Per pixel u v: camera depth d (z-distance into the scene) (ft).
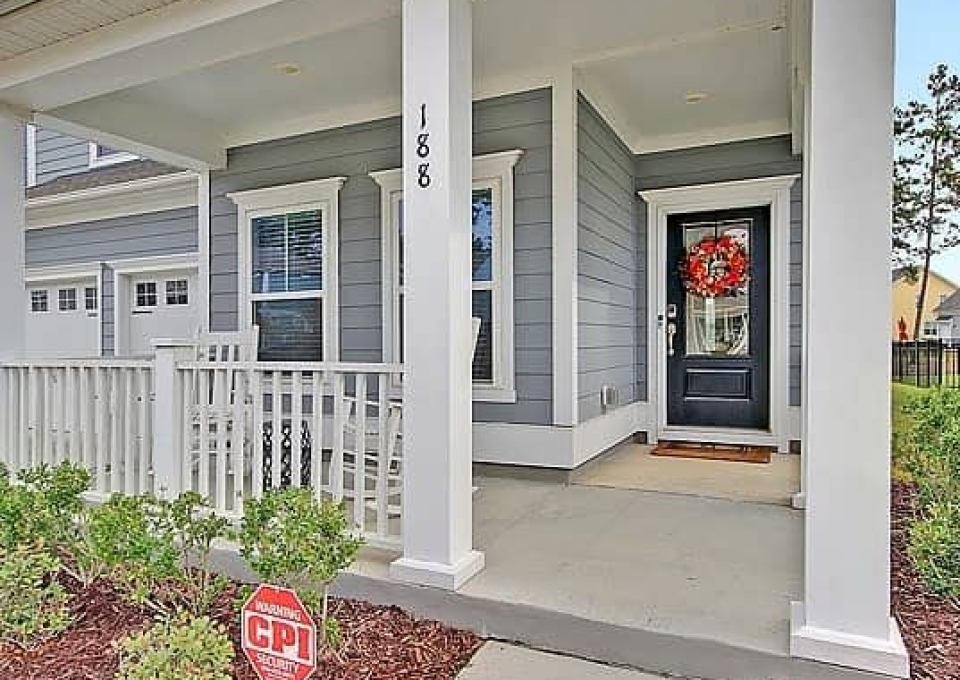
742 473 16.05
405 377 9.35
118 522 8.31
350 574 9.43
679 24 13.26
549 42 14.05
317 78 16.29
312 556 7.67
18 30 12.38
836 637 6.84
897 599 8.66
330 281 18.89
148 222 25.88
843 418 6.88
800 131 16.15
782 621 7.73
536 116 15.52
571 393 15.19
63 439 13.55
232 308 20.70
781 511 12.54
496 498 13.64
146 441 12.25
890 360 6.75
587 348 16.25
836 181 6.91
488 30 13.48
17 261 14.94
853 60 6.84
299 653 6.09
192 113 18.76
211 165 20.40
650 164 20.43
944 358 18.20
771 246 19.25
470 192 9.61
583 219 15.94
